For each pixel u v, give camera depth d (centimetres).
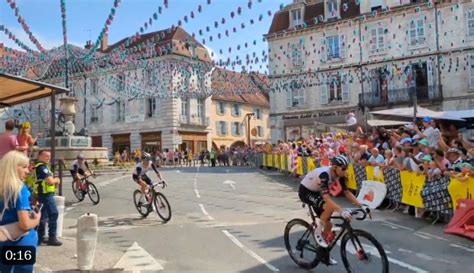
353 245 539
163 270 629
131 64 3466
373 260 516
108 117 4853
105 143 4869
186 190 1662
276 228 915
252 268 632
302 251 627
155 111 4597
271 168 2722
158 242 811
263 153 2908
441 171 920
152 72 3803
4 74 831
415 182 1008
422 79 3316
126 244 796
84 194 1398
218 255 708
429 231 856
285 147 2330
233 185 1820
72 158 2705
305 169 1878
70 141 2750
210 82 4078
